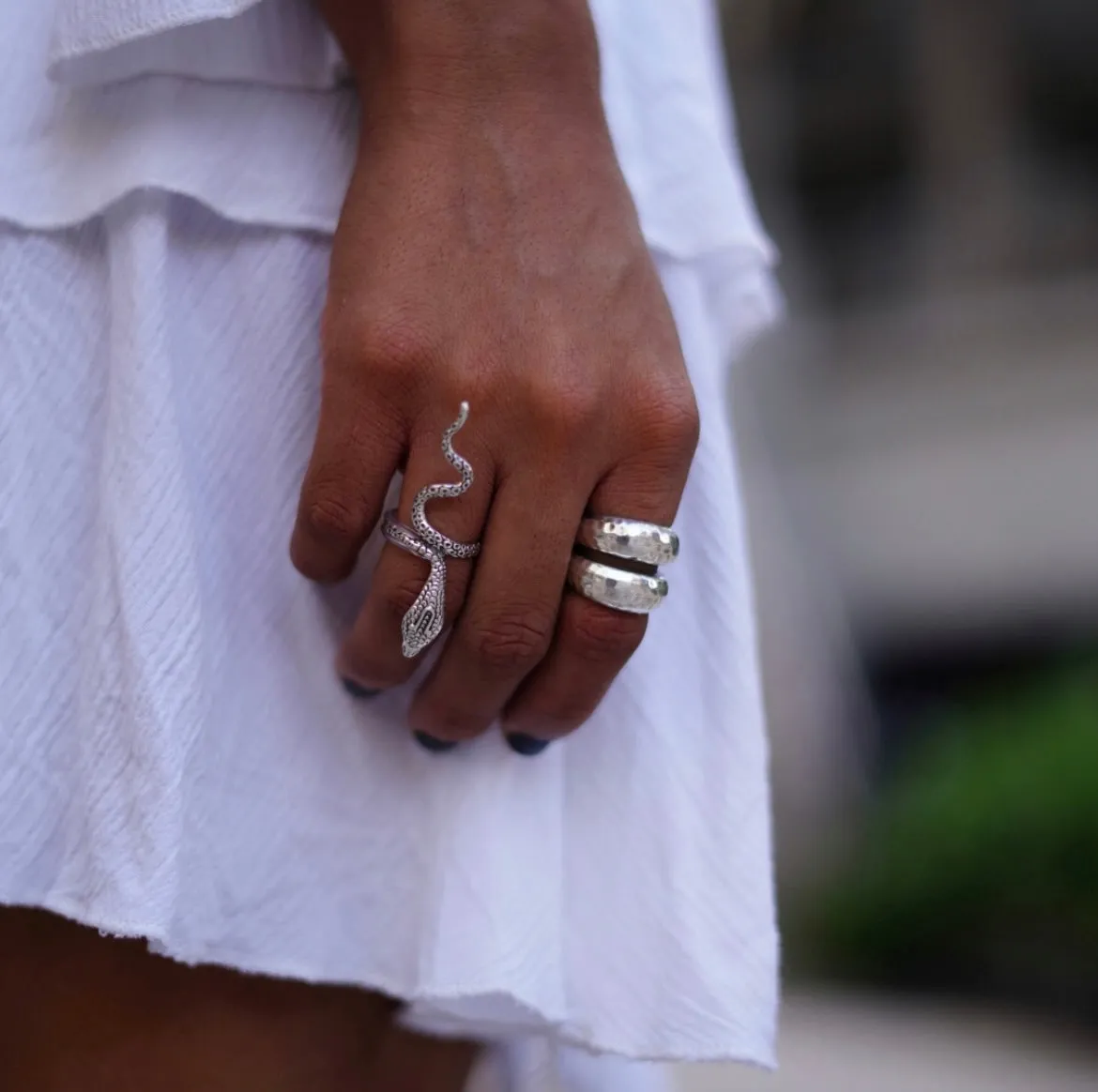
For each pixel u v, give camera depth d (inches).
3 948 40.9
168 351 38.4
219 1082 41.7
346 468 36.2
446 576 36.4
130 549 37.3
